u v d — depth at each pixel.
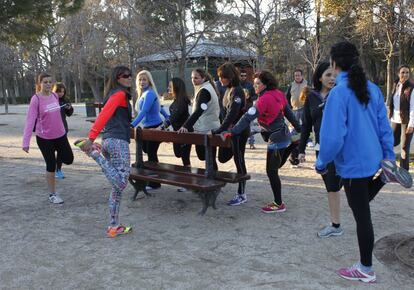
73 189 7.09
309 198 6.28
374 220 5.25
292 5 18.19
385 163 3.48
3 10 12.91
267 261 4.18
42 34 15.54
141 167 6.62
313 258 4.21
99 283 3.81
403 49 28.39
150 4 17.48
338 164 3.64
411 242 4.52
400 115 7.45
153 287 3.71
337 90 3.49
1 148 12.10
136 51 18.56
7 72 43.69
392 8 19.09
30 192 6.94
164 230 5.12
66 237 4.94
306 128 4.77
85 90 59.47
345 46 3.56
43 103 6.12
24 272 4.06
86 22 31.28
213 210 5.83
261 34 17.34
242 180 5.71
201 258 4.29
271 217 5.48
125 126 4.82
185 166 6.57
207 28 16.98
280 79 28.17
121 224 5.34
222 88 7.27
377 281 3.71
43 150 6.20
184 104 6.65
